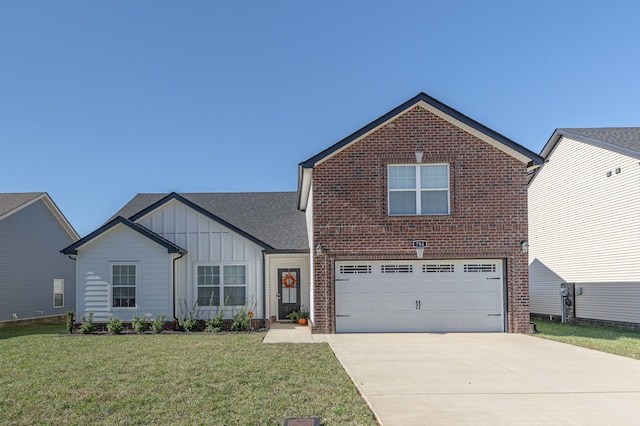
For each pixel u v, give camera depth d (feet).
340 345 45.06
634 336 52.08
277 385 29.63
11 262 76.95
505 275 54.08
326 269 53.52
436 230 53.67
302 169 54.29
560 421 23.20
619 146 60.08
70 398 26.99
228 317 60.85
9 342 49.52
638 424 22.81
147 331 57.88
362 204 53.93
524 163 54.29
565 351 41.70
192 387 29.07
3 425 22.82
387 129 54.49
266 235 70.28
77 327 58.85
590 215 66.18
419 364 36.06
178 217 62.34
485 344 45.52
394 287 54.24
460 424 22.75
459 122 53.98
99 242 59.52
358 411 24.59
